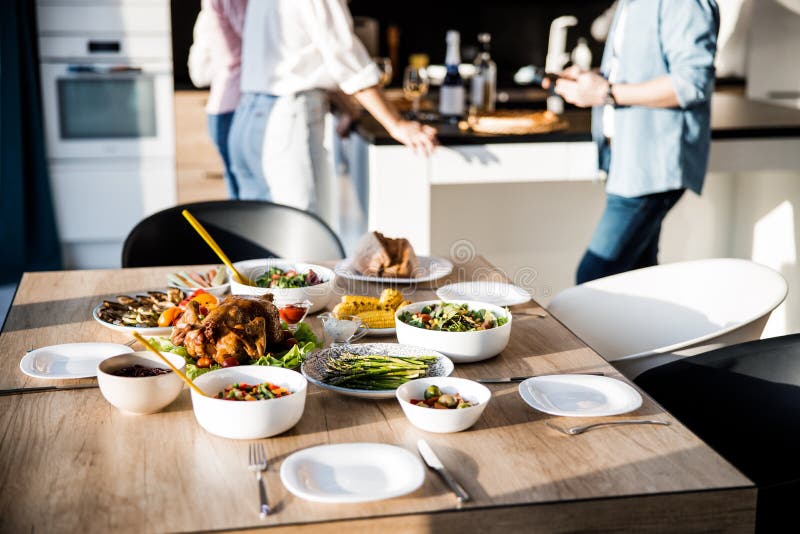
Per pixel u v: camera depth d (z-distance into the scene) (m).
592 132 3.25
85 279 2.16
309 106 3.24
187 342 1.48
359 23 5.12
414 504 1.13
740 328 1.92
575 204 3.71
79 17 4.63
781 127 3.35
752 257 3.82
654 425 1.37
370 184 3.31
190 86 4.81
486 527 1.13
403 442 1.31
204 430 1.34
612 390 1.48
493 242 3.70
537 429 1.35
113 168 4.84
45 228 4.77
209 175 4.91
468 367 1.61
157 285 2.11
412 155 3.24
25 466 1.23
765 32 4.39
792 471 1.72
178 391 1.42
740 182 3.84
